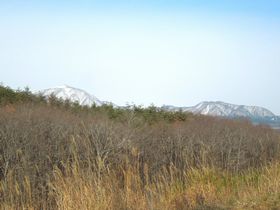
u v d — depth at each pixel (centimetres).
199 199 1042
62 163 1025
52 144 1090
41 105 1638
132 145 1203
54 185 1005
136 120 1538
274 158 1586
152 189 1084
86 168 1056
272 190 1088
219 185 1204
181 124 1675
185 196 1059
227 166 1406
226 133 1595
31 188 994
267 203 1001
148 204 1003
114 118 1638
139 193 1048
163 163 1277
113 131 1193
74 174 998
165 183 1132
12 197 948
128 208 975
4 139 1034
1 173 1013
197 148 1391
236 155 1468
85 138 1125
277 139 1770
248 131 1747
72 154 1087
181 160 1330
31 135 1058
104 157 1084
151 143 1301
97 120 1305
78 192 973
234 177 1308
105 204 959
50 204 981
